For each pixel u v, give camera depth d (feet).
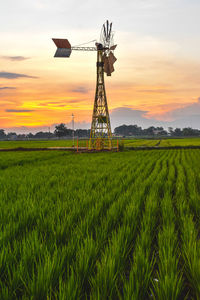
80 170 52.37
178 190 29.58
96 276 11.21
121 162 70.85
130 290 9.62
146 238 14.62
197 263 11.29
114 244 13.34
